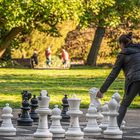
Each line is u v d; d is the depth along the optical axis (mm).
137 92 12359
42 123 11680
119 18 58062
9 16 35906
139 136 12891
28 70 52500
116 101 12562
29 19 36719
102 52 69812
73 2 37844
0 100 22938
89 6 42875
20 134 12805
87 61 64375
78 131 11875
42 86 31625
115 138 12242
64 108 15539
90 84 34125
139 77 12258
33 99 15484
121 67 12555
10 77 40781
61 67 61375
